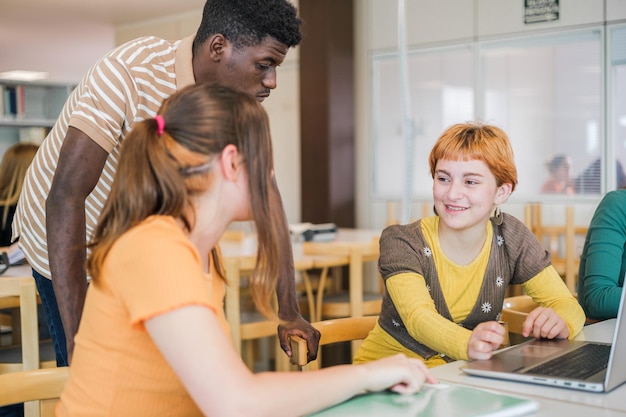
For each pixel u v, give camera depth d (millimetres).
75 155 1499
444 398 1113
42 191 1729
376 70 6328
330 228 4355
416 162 6215
